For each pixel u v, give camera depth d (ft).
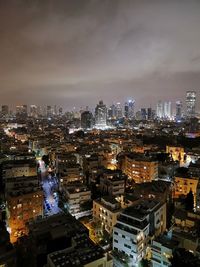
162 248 229.04
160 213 305.73
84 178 538.47
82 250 224.12
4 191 460.55
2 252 233.96
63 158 620.49
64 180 492.13
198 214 294.25
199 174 479.82
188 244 226.17
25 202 355.56
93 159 609.83
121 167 642.63
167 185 432.25
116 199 350.84
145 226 262.47
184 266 195.21
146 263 252.21
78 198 400.67
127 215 271.28
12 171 545.44
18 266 253.65
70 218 301.63
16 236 339.77
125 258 257.55
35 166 572.10
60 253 218.79
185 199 399.44
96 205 343.67
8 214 362.94
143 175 542.57
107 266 222.07
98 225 328.29
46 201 450.71
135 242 251.80
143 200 333.21
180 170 553.23
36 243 249.55
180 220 290.15
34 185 415.44
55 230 267.59
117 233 267.80
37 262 238.68
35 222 296.92
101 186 469.57
